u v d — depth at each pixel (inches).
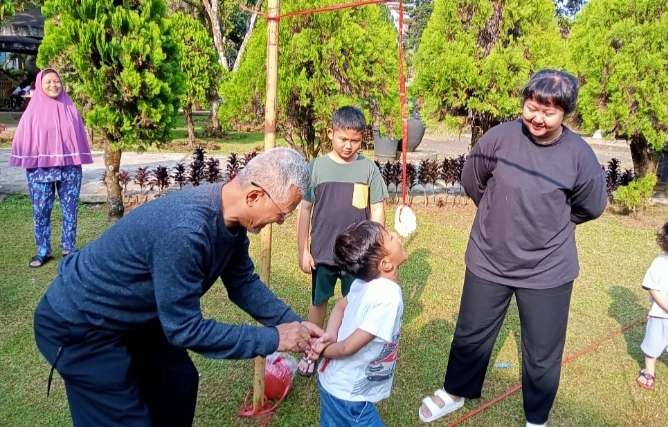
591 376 131.4
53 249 205.2
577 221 105.7
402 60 93.1
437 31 278.5
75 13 220.2
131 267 68.9
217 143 568.1
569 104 90.4
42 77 184.5
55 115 185.2
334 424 88.1
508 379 129.6
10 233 224.5
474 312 107.5
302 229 125.0
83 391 75.5
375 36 248.1
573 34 291.1
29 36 587.8
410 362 134.3
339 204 118.8
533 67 271.1
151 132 236.8
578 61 279.1
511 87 267.0
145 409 78.3
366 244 84.9
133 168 387.9
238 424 107.5
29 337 138.1
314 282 125.3
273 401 113.7
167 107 236.7
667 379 131.0
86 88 222.4
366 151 517.7
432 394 121.2
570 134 99.3
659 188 372.8
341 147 117.4
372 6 248.4
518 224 99.7
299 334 77.9
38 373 122.7
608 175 315.9
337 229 119.4
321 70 242.8
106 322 71.8
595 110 272.2
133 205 274.2
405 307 167.2
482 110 270.8
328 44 239.1
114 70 223.0
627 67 254.1
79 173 196.7
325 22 237.9
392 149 473.1
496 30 272.4
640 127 261.7
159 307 67.3
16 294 163.9
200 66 512.1
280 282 184.1
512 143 101.3
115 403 75.9
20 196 285.7
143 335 80.8
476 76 266.2
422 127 539.2
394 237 86.7
